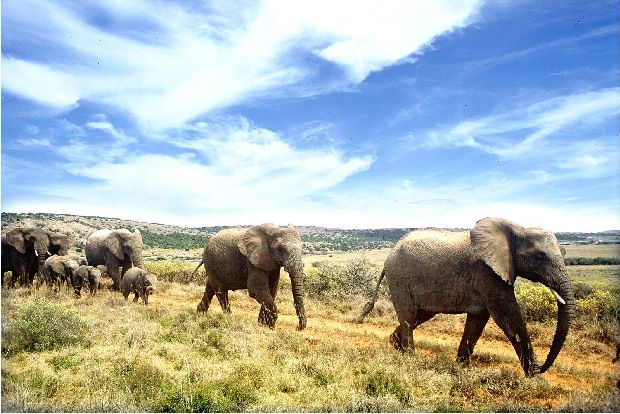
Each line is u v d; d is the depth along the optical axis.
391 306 19.23
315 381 9.12
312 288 23.62
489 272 10.56
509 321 10.38
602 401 8.30
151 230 113.31
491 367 11.05
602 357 12.95
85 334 12.10
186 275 28.39
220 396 7.88
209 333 12.25
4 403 7.39
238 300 21.67
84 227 91.25
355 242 105.56
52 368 9.44
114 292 22.91
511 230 10.67
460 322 17.23
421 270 11.51
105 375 8.92
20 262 24.81
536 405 8.36
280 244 15.23
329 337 13.87
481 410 7.92
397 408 7.77
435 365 10.40
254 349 11.19
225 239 16.70
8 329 11.07
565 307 9.92
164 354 10.76
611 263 34.22
